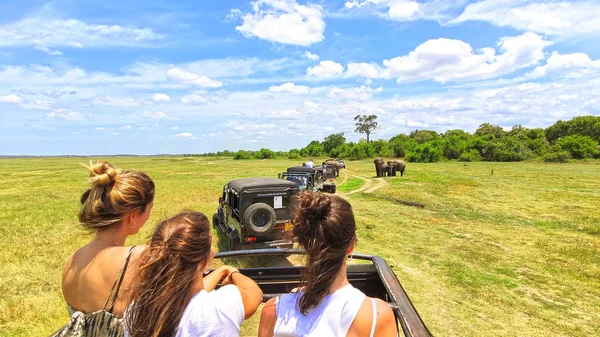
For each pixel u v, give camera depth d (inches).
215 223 401.1
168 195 686.5
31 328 191.9
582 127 2506.2
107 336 56.1
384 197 689.6
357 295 55.7
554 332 197.0
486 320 209.6
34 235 387.5
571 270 292.8
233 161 2819.9
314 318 54.8
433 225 455.5
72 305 60.4
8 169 1982.0
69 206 591.2
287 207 300.4
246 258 285.1
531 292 249.8
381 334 53.7
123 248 61.1
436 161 2055.9
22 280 254.8
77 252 62.5
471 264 307.4
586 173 1163.3
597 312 221.1
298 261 279.6
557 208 568.1
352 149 2628.0
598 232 413.1
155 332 51.3
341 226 55.6
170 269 52.7
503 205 598.9
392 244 367.6
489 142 2127.2
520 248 354.9
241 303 57.7
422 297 239.8
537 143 2158.0
